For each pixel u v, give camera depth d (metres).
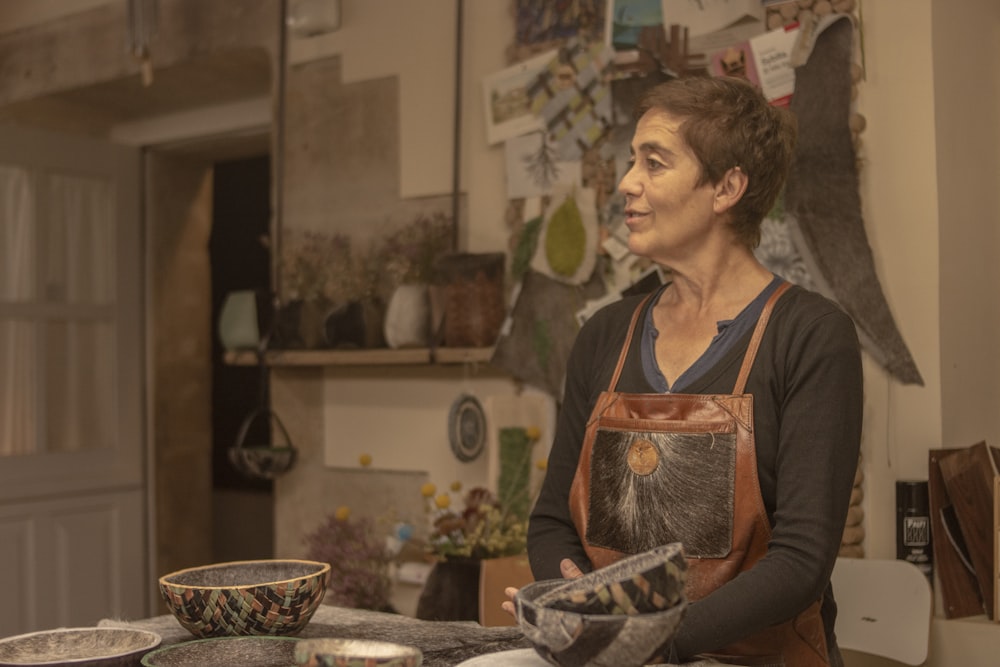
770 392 1.37
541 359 2.82
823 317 1.37
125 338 4.49
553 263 2.79
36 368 4.15
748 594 1.24
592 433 1.47
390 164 3.23
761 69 2.49
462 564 2.60
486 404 2.95
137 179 4.58
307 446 3.42
